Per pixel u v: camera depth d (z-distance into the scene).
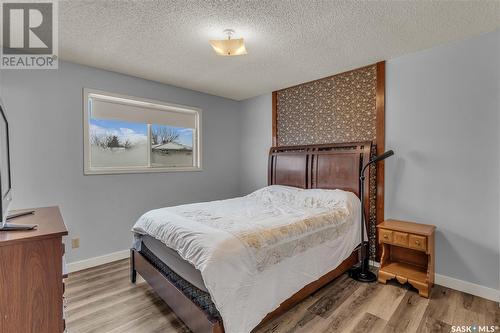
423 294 2.27
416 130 2.65
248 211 2.59
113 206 3.20
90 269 2.93
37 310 1.21
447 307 2.11
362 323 1.91
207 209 2.67
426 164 2.59
